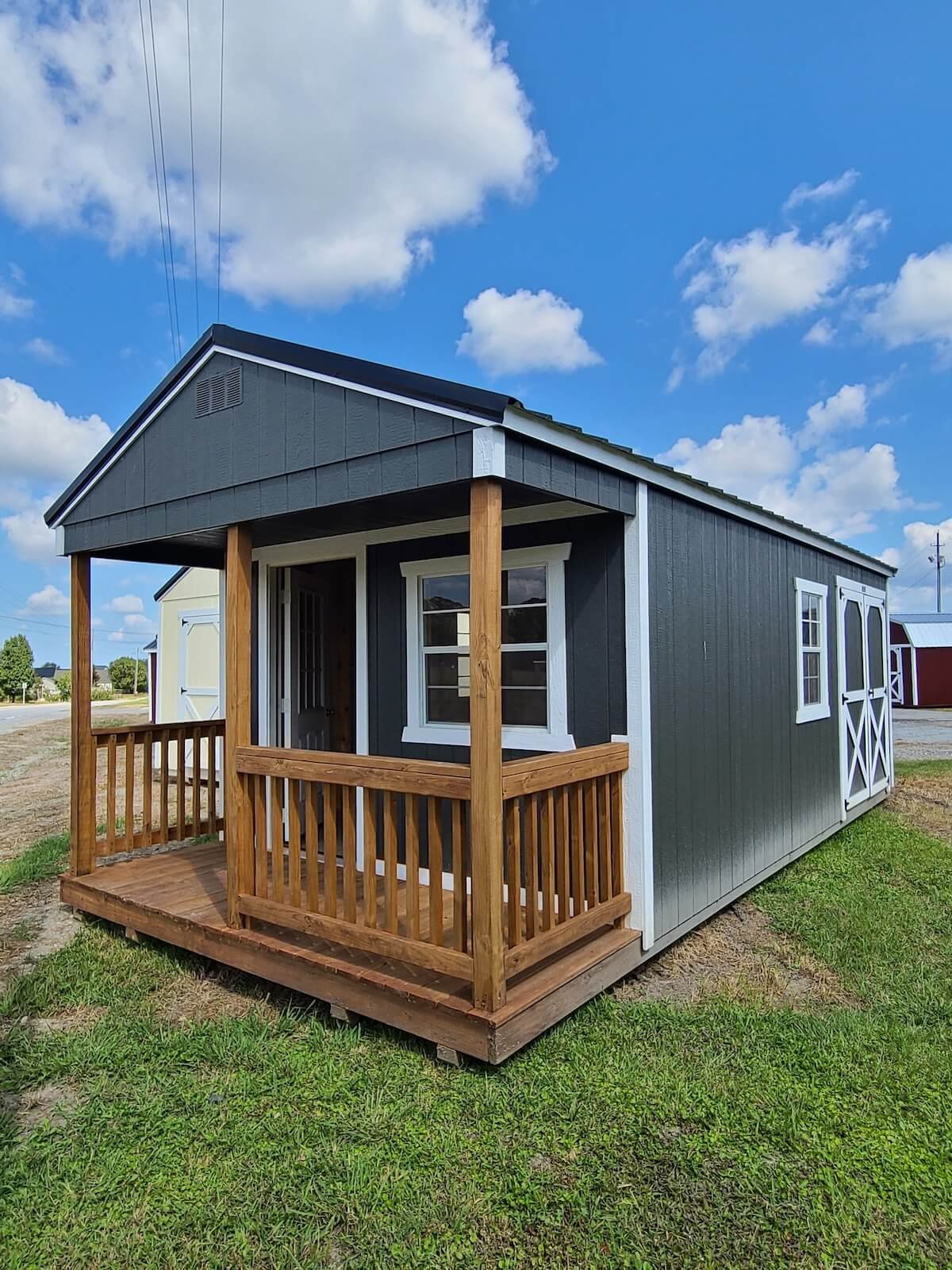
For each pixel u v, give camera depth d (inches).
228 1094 111.7
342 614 254.1
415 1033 121.2
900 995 144.9
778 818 227.5
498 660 115.6
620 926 152.3
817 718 262.8
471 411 115.2
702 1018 133.0
